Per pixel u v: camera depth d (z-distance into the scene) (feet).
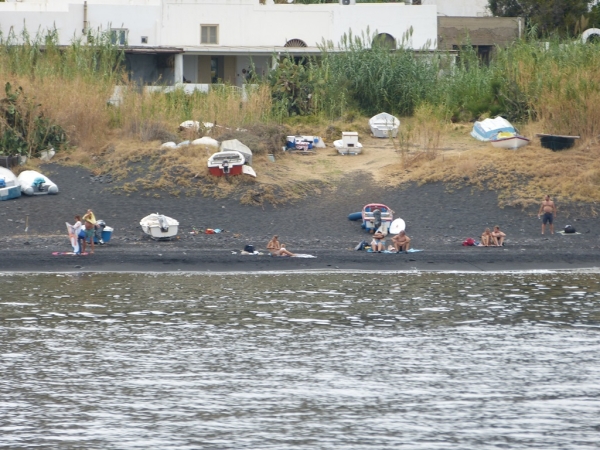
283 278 327.67
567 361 236.43
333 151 512.22
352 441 189.78
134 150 465.47
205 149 467.11
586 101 485.56
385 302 294.87
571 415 202.39
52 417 201.05
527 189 433.48
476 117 566.77
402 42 625.00
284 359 239.09
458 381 222.48
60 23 653.71
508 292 308.19
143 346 248.73
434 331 263.08
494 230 379.96
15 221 393.09
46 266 338.95
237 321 272.92
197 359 238.68
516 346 248.93
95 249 362.33
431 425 197.57
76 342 251.19
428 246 375.25
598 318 276.41
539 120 515.09
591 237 389.19
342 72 593.42
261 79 615.16
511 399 211.00
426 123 530.27
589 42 588.09
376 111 586.45
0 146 461.78
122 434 193.36
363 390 216.74
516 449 186.09
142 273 333.83
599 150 467.93
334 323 271.28
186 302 293.23
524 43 586.45
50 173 447.83
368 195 437.17
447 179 445.37
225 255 355.97
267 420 200.64
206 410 205.36
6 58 543.39
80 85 507.30
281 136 508.53
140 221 392.47
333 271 338.95
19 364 233.14
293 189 439.22
